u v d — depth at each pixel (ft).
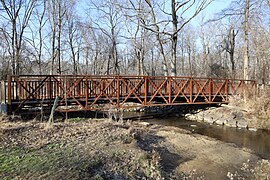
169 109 49.32
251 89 44.39
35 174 11.89
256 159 20.79
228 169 17.84
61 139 17.87
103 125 23.13
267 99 35.94
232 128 34.88
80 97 32.71
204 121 40.19
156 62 115.65
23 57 66.44
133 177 13.34
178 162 18.11
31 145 16.16
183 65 122.31
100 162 14.24
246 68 52.80
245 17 51.60
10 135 17.95
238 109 40.06
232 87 46.16
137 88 38.52
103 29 74.08
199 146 23.06
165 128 31.01
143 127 29.01
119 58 109.50
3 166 12.60
